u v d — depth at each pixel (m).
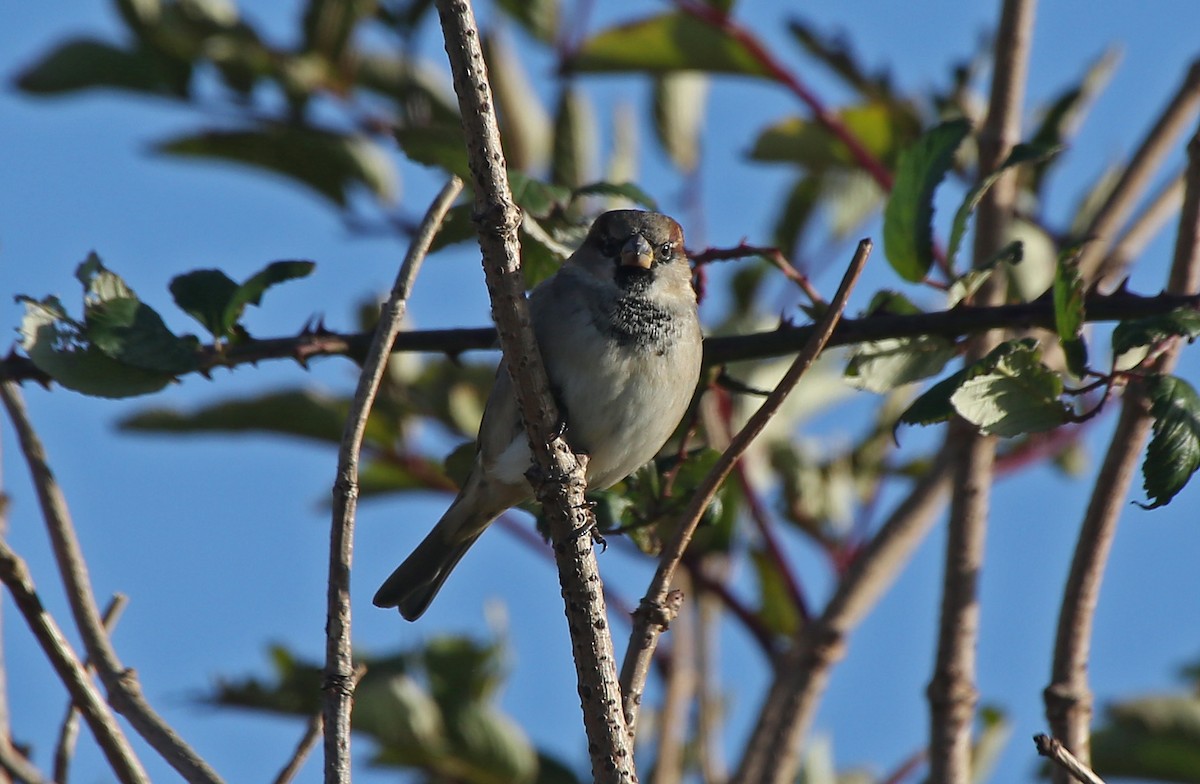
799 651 7.84
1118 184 8.68
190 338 7.39
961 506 7.20
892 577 7.90
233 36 10.68
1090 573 6.54
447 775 8.94
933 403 6.57
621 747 5.46
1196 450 6.26
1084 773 5.13
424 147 7.97
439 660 9.02
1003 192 8.28
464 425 10.12
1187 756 8.38
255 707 8.55
